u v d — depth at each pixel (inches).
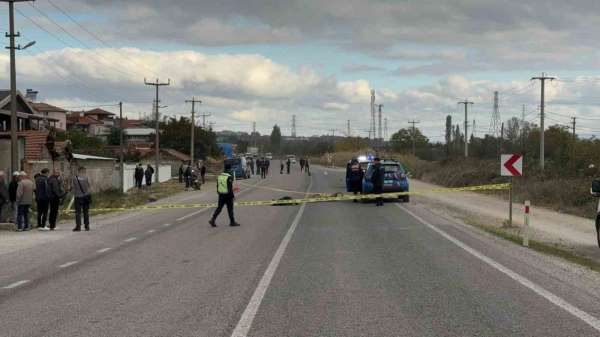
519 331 269.0
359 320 287.9
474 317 294.0
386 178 1144.8
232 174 749.9
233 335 261.9
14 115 1005.2
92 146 3002.0
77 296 345.4
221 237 633.0
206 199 1354.6
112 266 451.2
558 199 1104.8
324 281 387.2
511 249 546.0
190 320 288.4
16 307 318.7
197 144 3708.2
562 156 1652.3
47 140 1338.6
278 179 2492.6
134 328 274.5
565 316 296.7
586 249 596.7
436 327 275.6
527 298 338.0
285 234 657.6
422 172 2600.9
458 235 651.5
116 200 1291.8
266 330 270.4
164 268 440.1
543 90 2123.5
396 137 4886.8
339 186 1932.8
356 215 900.0
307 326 277.0
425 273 418.0
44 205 733.9
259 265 450.9
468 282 385.7
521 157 755.4
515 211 1018.7
